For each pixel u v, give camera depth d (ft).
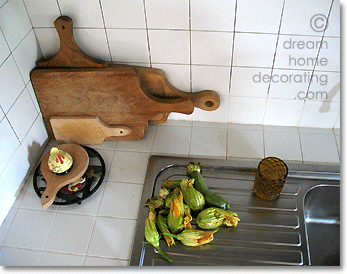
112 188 3.67
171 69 3.77
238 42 3.45
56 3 3.38
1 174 3.37
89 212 3.49
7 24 3.25
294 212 3.36
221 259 3.05
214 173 3.72
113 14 3.39
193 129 4.21
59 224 3.42
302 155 3.87
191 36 3.46
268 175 3.44
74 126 3.96
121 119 3.95
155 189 3.59
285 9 3.17
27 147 3.77
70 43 3.53
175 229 3.11
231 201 3.45
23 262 3.15
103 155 3.99
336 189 3.56
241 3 3.17
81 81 3.64
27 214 3.51
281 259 3.04
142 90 3.69
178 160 3.83
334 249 3.56
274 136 4.08
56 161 3.46
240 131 4.16
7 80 3.33
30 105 3.75
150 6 3.28
